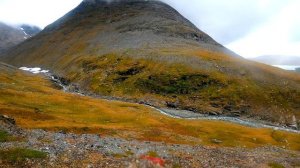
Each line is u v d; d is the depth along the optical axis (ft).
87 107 389.39
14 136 171.63
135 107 465.06
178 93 609.83
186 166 176.65
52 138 182.70
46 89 526.57
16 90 433.07
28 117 285.23
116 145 194.80
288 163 231.91
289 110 549.54
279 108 554.05
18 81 567.18
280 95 584.81
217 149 246.68
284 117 532.32
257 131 377.50
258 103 563.48
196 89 609.83
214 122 406.00
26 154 147.74
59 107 365.40
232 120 499.92
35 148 157.38
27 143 163.63
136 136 268.00
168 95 609.42
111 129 277.44
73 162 149.79
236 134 343.87
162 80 642.63
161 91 621.72
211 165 188.24
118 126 305.12
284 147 318.24
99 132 263.90
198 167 179.01
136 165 152.76
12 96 371.15
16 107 317.63
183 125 351.46
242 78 627.87
